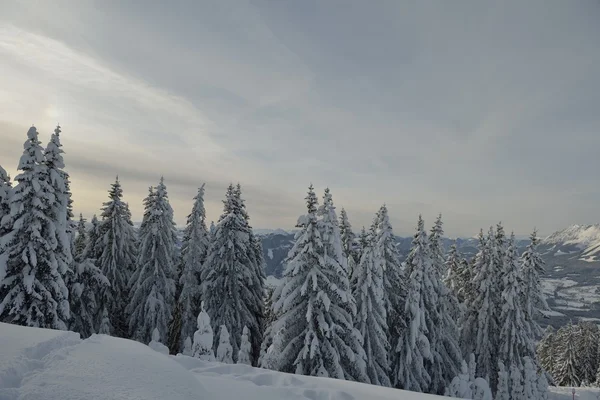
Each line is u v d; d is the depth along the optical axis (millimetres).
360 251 23578
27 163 17297
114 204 25750
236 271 24781
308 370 15969
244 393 5281
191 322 25281
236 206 25547
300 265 16484
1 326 5879
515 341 27125
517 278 27641
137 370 4516
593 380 47938
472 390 21188
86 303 23031
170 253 26938
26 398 3539
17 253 16969
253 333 26250
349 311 19125
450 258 34500
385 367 19641
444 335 24875
